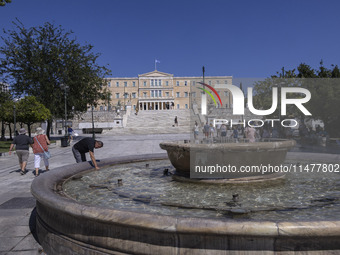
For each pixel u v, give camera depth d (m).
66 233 2.96
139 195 4.13
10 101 25.64
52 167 10.37
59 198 3.11
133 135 34.59
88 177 5.63
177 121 42.75
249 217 3.03
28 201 5.71
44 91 26.70
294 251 2.17
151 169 6.56
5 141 27.98
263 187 4.40
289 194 3.97
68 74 27.12
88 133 40.62
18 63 26.50
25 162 8.98
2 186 7.25
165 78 88.62
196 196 3.98
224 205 3.49
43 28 26.81
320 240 2.15
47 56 26.89
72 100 27.11
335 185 4.43
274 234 2.14
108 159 7.39
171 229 2.28
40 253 3.37
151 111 52.16
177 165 5.24
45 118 24.78
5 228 4.20
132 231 2.47
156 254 2.38
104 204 3.71
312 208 3.32
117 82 89.56
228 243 2.24
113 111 55.09
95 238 2.67
